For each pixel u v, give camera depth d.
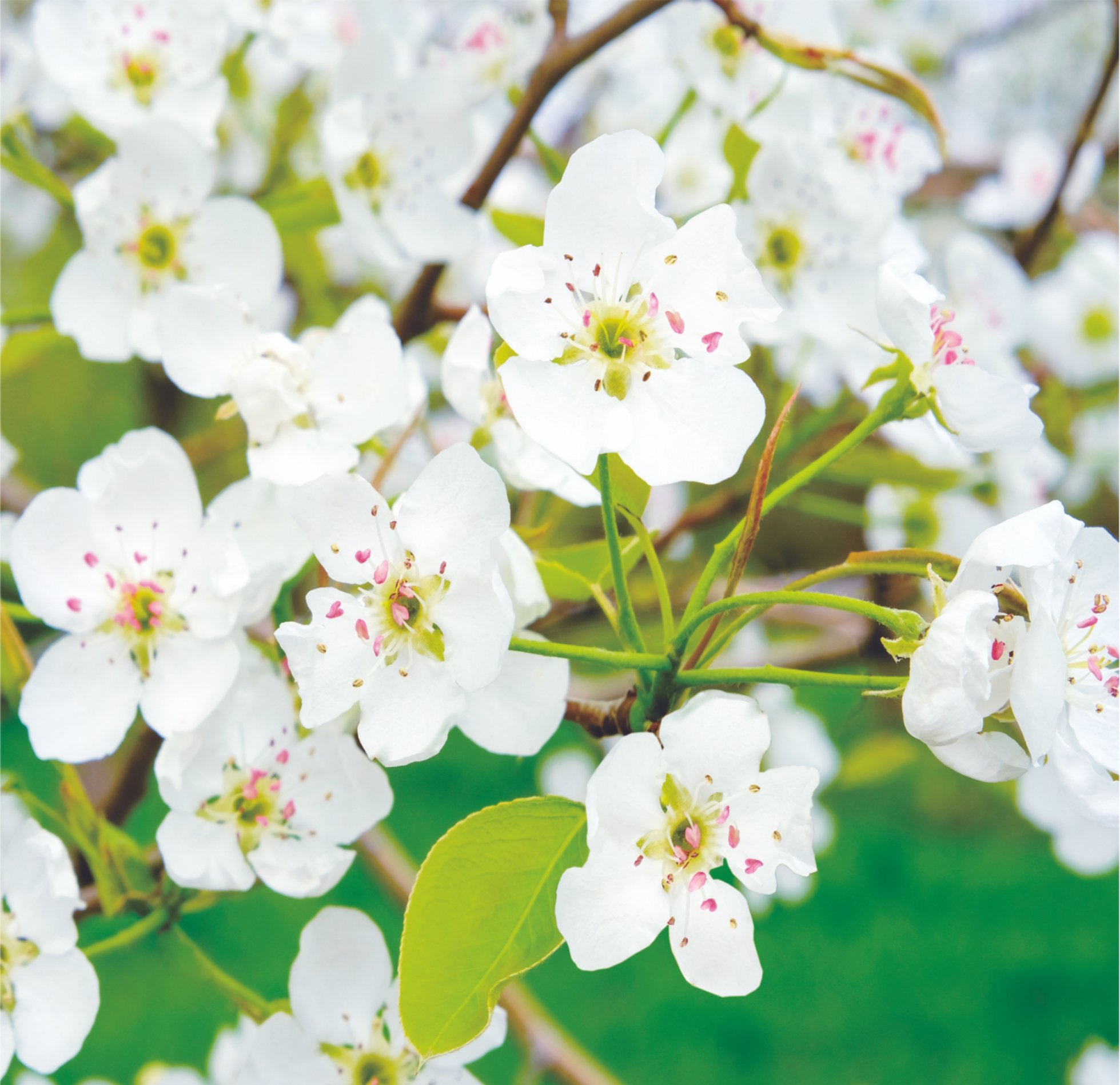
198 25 0.42
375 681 0.33
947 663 0.32
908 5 0.67
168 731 0.35
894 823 1.30
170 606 0.36
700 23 0.43
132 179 0.41
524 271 0.33
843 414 0.45
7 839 0.35
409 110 0.43
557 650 0.33
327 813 0.36
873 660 0.45
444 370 0.37
